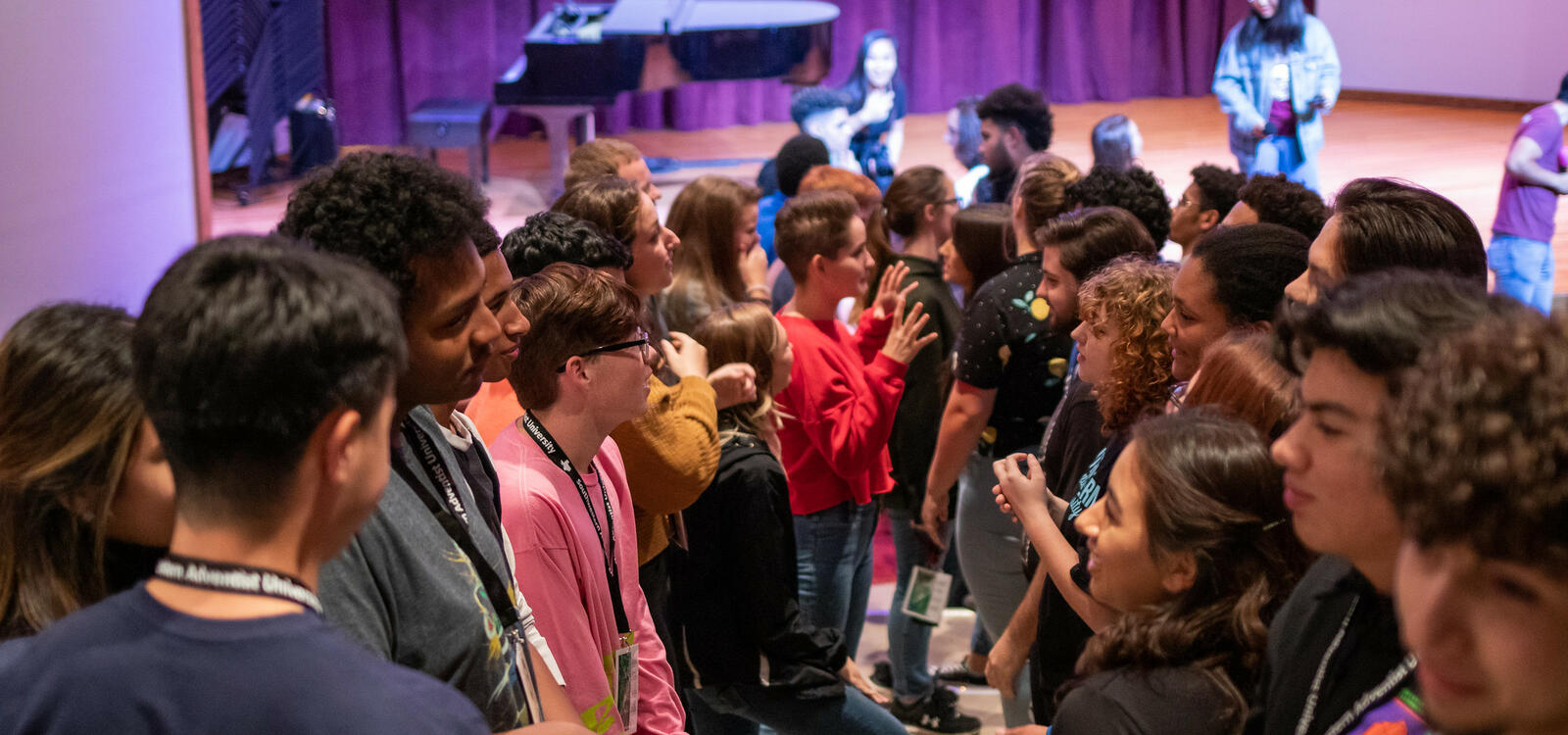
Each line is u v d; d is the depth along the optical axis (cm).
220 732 74
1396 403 67
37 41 349
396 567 111
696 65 836
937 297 321
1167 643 115
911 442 313
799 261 274
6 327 340
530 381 152
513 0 1059
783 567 220
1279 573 117
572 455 155
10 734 76
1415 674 92
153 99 419
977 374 264
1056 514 190
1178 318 177
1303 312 95
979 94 1227
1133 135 511
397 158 119
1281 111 734
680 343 214
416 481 121
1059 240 241
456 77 1061
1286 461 96
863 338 298
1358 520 91
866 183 353
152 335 77
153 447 113
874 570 416
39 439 110
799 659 222
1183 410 133
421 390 119
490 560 128
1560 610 57
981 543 272
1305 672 102
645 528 202
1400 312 87
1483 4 1218
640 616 178
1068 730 115
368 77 1038
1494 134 1112
